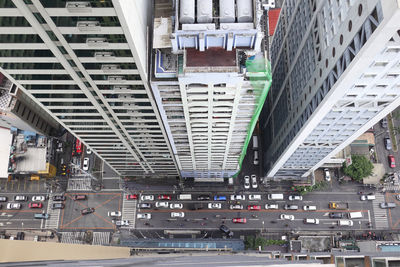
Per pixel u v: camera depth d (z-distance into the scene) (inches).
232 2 1544.0
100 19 1240.2
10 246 837.2
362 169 3631.9
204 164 3348.9
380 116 2208.4
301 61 2506.2
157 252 3070.9
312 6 2214.6
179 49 1633.9
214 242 3361.2
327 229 3730.3
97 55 1466.5
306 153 3006.9
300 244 3550.7
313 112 2170.3
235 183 3983.8
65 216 3858.3
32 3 1152.8
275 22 4141.2
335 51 1807.3
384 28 1285.7
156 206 3863.2
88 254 1600.6
